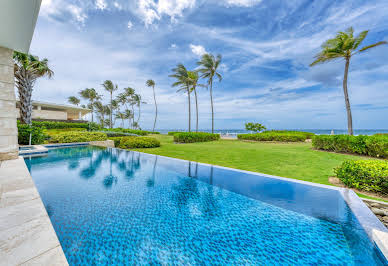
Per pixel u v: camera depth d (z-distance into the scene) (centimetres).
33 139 948
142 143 1095
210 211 266
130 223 230
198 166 547
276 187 355
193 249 184
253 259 171
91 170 499
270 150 960
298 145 1266
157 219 241
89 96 4522
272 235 208
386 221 215
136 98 4841
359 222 211
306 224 229
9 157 452
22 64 1172
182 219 243
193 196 322
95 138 1185
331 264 164
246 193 330
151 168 525
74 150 880
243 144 1367
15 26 353
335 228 217
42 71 1268
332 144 864
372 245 168
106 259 167
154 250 181
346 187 356
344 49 1401
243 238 203
